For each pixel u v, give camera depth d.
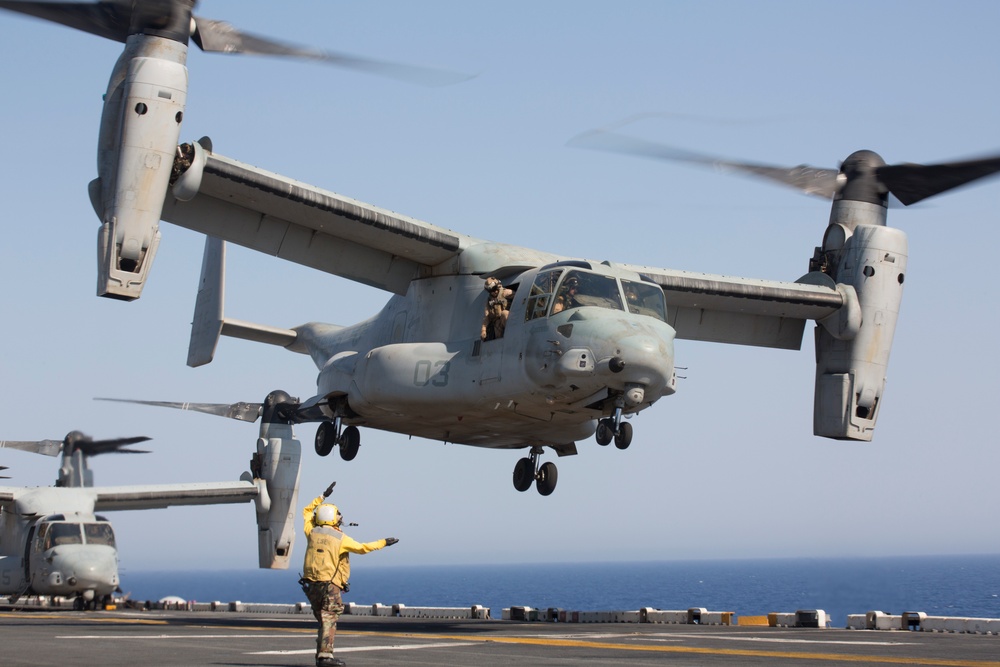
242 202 30.16
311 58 25.47
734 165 35.12
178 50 26.69
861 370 36.78
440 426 33.41
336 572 14.37
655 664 15.75
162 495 46.53
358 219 30.53
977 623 26.09
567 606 175.12
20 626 26.12
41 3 26.02
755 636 23.67
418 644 19.78
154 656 16.55
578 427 32.69
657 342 26.69
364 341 35.91
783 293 35.88
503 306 29.81
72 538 45.66
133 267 26.42
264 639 20.72
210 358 41.38
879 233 36.38
